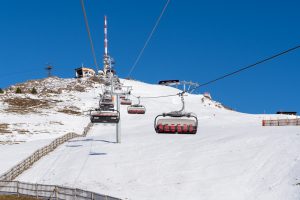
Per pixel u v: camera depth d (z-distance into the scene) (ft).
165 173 147.54
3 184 128.88
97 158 174.91
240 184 132.57
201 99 474.90
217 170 145.18
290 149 150.82
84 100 413.59
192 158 160.86
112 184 139.95
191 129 95.25
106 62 207.41
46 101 399.44
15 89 484.33
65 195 114.11
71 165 165.37
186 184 135.74
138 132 254.27
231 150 164.04
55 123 310.24
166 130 95.61
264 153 153.17
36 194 120.47
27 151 203.72
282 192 122.11
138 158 169.89
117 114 144.15
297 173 130.31
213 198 124.06
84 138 241.55
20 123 299.58
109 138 230.89
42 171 159.12
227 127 252.01
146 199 123.75
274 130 196.44
